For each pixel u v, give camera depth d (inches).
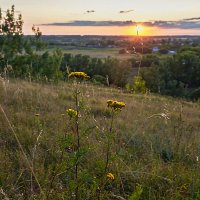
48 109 372.5
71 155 139.6
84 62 2721.5
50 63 1064.2
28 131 255.9
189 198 169.5
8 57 1021.8
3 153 213.0
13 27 1085.8
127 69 1811.0
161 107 547.8
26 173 188.9
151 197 176.7
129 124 354.0
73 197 152.7
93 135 237.1
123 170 205.2
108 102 150.6
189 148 253.9
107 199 164.6
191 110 672.4
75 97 143.7
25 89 464.8
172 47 3949.3
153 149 263.4
